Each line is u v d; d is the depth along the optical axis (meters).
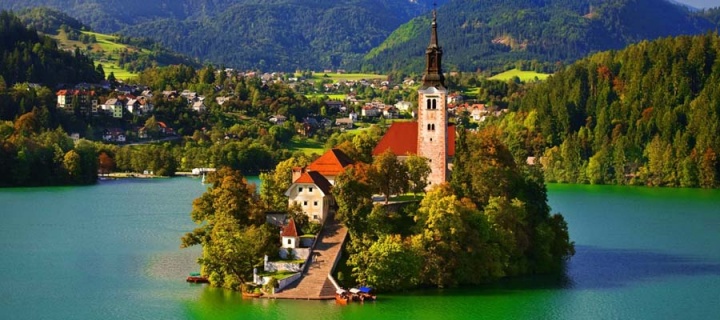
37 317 187.25
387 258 199.38
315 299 193.38
